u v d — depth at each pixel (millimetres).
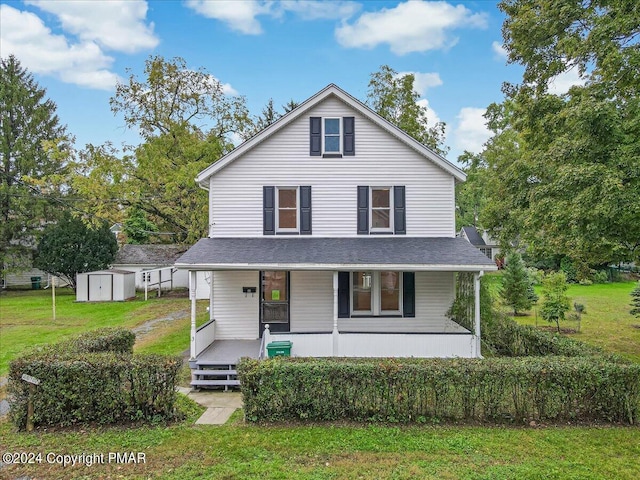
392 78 25516
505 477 5301
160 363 7441
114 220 22391
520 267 19688
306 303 13133
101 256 29812
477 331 10875
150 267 30688
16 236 32344
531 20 12898
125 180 21969
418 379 7117
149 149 21594
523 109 13555
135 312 21391
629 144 9336
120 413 7344
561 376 7125
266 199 13172
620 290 27812
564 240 11727
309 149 13242
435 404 7141
